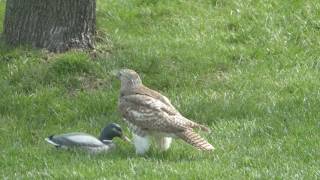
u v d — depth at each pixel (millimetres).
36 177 13188
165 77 17609
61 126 15930
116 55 18250
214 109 16094
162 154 14023
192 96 16734
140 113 13734
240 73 17875
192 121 14820
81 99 16766
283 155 13711
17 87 17250
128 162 13477
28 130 15719
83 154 14086
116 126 14492
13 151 14562
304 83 17062
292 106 15938
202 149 13281
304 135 14602
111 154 14133
